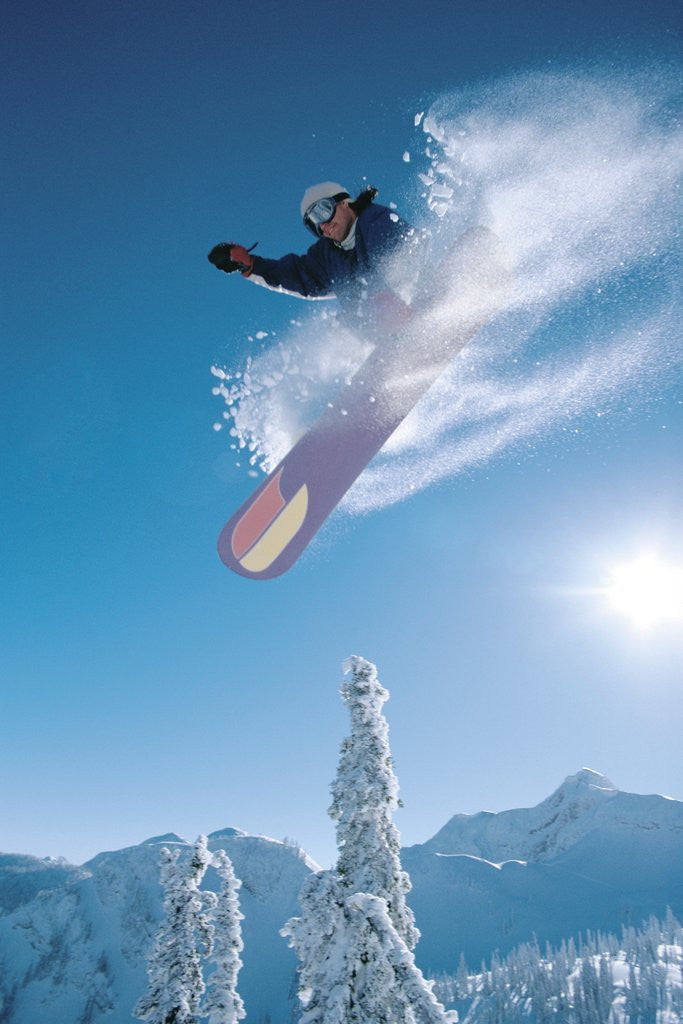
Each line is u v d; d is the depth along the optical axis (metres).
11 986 168.12
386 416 5.29
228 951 14.62
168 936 14.32
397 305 5.21
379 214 5.05
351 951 8.26
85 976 175.62
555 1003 107.00
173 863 15.06
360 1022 7.83
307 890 8.79
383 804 9.92
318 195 5.17
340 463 5.27
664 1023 96.06
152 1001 13.66
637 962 123.62
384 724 10.49
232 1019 14.08
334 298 5.60
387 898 9.40
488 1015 107.19
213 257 5.58
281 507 5.21
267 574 4.98
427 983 7.85
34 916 194.25
